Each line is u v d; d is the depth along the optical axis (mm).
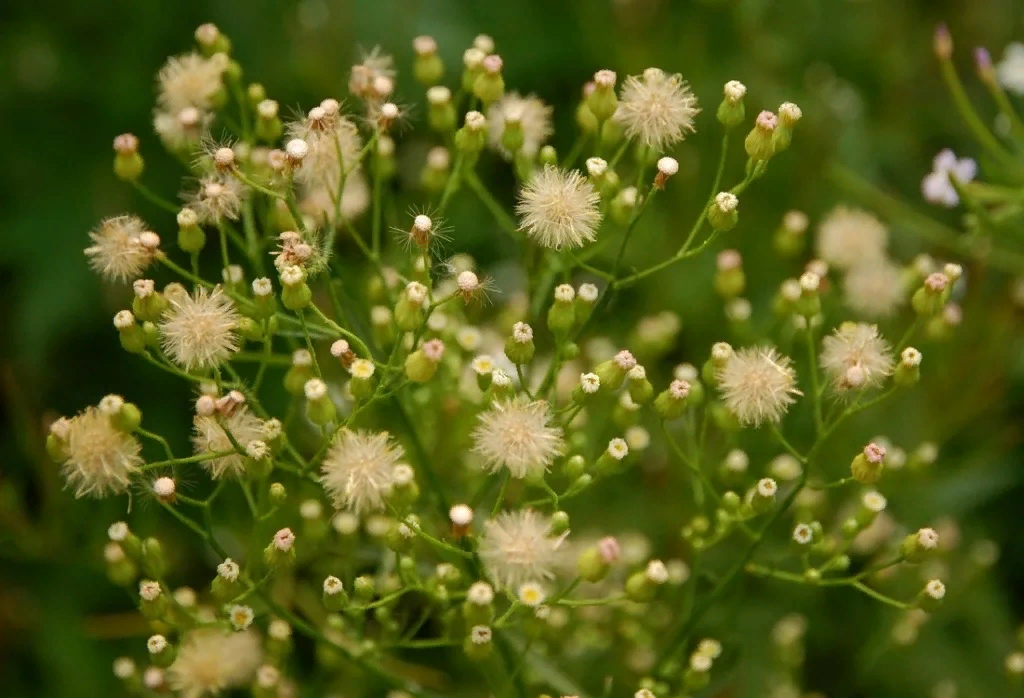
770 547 332
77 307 361
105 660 348
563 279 316
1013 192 325
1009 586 345
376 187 304
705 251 357
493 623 286
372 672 309
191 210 296
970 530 346
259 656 311
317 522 304
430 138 358
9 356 362
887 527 331
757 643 333
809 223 360
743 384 293
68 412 358
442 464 313
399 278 301
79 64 372
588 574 284
